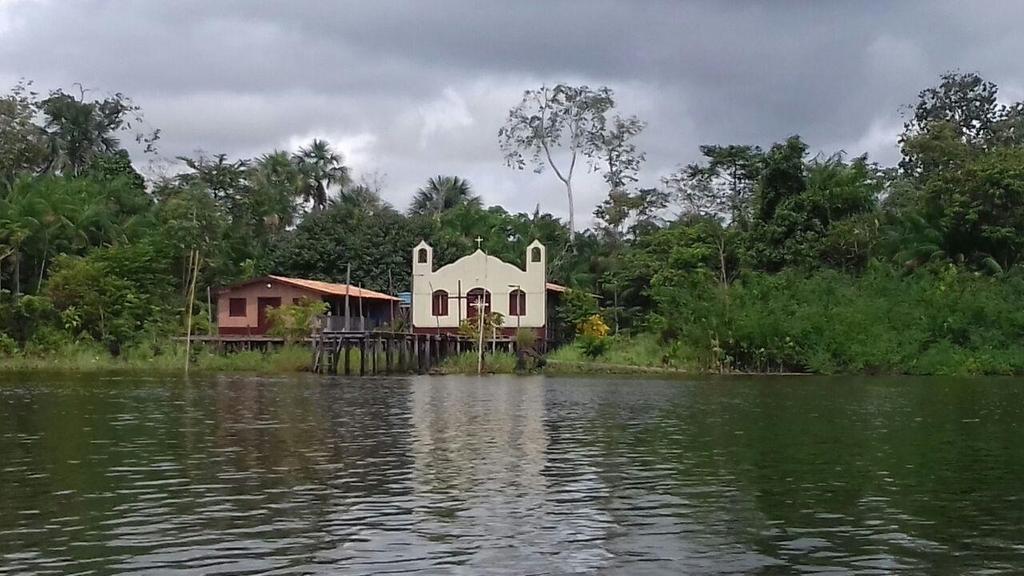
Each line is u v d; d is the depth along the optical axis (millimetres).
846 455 23031
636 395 42438
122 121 89625
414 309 73562
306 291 67125
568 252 87250
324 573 12805
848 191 73562
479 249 73625
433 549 13984
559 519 15961
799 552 13930
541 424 29953
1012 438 26219
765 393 43906
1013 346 62156
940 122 83875
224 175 88438
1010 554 13797
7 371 58969
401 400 39031
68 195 73875
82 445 24469
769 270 73938
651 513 16438
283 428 28422
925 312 63750
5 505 16922
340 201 96312
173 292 75438
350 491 18312
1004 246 69375
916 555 13766
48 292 66375
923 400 39562
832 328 62781
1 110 79812
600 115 94312
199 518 15914
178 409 34094
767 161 76812
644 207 90562
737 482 19406
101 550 13906
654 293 69375
